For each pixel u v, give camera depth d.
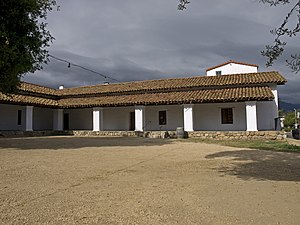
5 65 10.18
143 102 19.05
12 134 18.11
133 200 3.91
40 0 11.30
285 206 3.63
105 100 21.45
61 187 4.65
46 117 23.75
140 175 5.71
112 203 3.78
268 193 4.29
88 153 9.40
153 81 24.81
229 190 4.48
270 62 6.02
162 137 18.19
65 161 7.54
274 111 18.67
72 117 24.47
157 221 3.11
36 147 11.26
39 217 3.25
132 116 22.72
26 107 19.20
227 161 7.78
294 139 19.95
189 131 17.88
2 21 10.28
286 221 3.09
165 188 4.61
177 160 7.95
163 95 20.42
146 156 8.77
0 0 9.98
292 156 8.89
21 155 8.70
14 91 12.34
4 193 4.27
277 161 7.79
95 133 20.44
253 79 19.88
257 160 7.99
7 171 6.05
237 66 26.62
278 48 5.95
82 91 24.91
